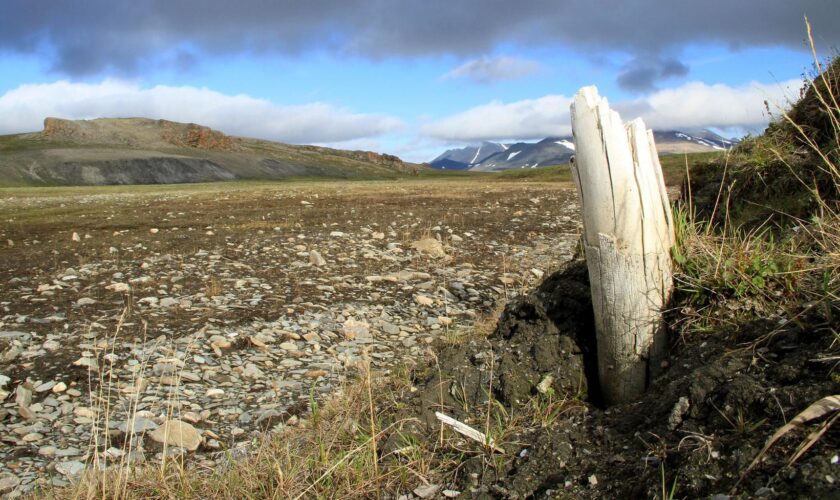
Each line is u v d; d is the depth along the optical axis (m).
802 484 2.67
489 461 4.02
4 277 12.06
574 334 4.86
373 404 5.34
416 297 10.60
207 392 6.88
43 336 8.50
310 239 16.05
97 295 10.66
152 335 8.62
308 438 5.09
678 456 3.30
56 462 5.34
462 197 28.69
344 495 4.00
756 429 3.17
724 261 4.48
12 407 6.41
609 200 4.29
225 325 9.10
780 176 6.84
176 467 4.60
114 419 6.17
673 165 41.41
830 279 3.92
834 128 6.15
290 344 8.40
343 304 10.32
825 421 2.91
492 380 4.84
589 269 4.50
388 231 17.48
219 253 14.30
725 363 3.72
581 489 3.50
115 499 4.12
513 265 13.14
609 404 4.52
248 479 4.35
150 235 16.98
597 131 4.27
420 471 4.11
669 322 4.44
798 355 3.47
